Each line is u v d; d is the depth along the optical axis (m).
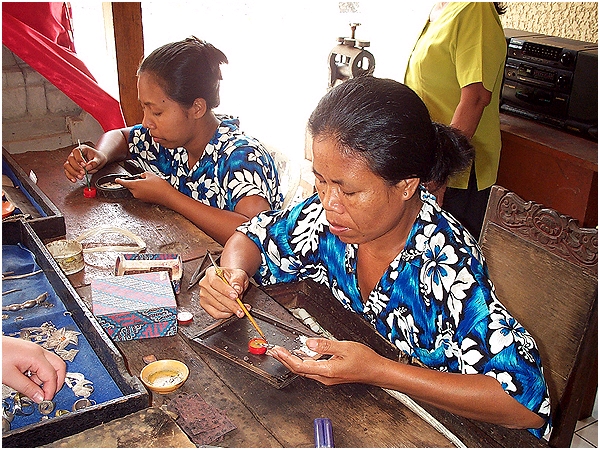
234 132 1.79
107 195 1.76
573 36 2.59
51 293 1.26
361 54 2.56
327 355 1.09
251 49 3.52
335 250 1.29
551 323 1.33
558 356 1.31
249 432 0.91
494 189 1.47
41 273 1.33
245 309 1.17
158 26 3.38
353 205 0.98
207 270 1.28
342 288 1.32
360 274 1.26
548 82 2.39
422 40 2.38
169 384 1.00
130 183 1.71
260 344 1.10
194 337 1.13
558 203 2.32
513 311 1.43
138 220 1.63
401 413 0.97
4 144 2.27
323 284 1.41
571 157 2.18
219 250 1.48
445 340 1.09
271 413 0.96
